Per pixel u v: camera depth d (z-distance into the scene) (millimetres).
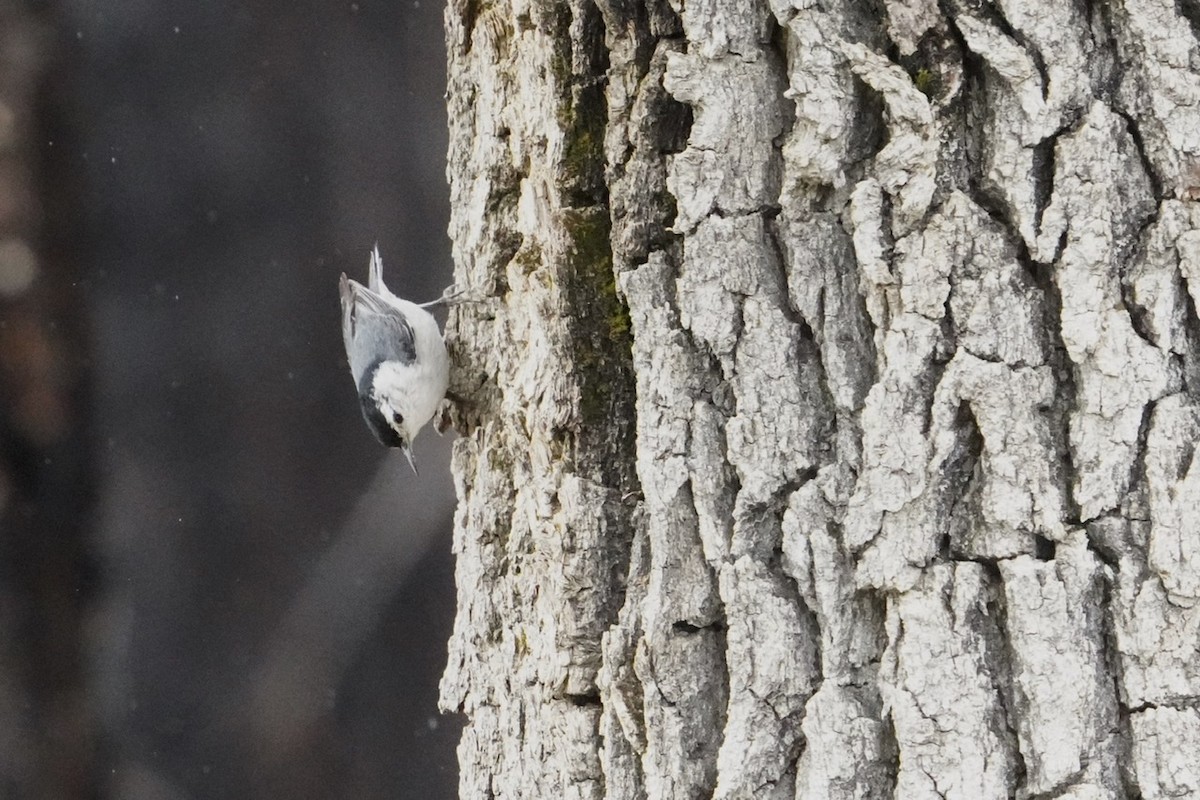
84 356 13297
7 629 12828
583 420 5234
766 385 4734
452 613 14617
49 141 13203
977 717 4453
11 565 12875
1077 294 4418
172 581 14078
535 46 5441
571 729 5180
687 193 4820
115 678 13648
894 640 4551
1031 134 4449
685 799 4797
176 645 14070
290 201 14250
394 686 14477
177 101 14148
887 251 4598
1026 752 4418
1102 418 4398
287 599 14336
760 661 4699
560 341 5262
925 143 4531
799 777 4664
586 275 5266
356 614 14445
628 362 5230
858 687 4621
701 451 4820
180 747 13922
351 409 14461
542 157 5484
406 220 14266
